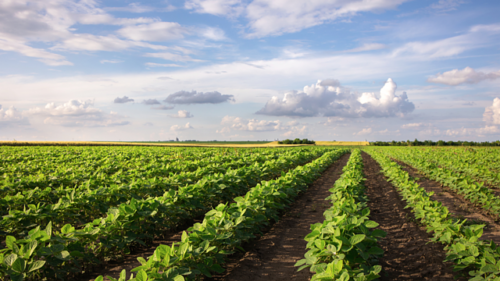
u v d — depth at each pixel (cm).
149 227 665
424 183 1554
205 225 532
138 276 348
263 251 657
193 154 2716
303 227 833
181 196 755
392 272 545
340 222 501
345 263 443
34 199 837
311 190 1416
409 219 870
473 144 7988
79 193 775
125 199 909
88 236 513
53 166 1569
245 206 648
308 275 539
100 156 2203
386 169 1722
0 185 989
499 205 884
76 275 534
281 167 1741
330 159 2630
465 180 1084
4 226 615
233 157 2142
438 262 559
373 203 1147
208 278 525
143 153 2670
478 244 486
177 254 419
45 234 456
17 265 387
